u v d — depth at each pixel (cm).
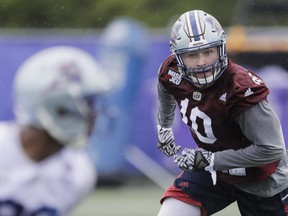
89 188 997
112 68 3462
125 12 5372
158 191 3512
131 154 3491
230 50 3550
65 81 948
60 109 956
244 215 1677
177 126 3394
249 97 1475
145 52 3459
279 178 1619
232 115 1505
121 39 3456
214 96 1523
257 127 1477
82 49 3488
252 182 1619
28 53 3519
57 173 973
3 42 3506
